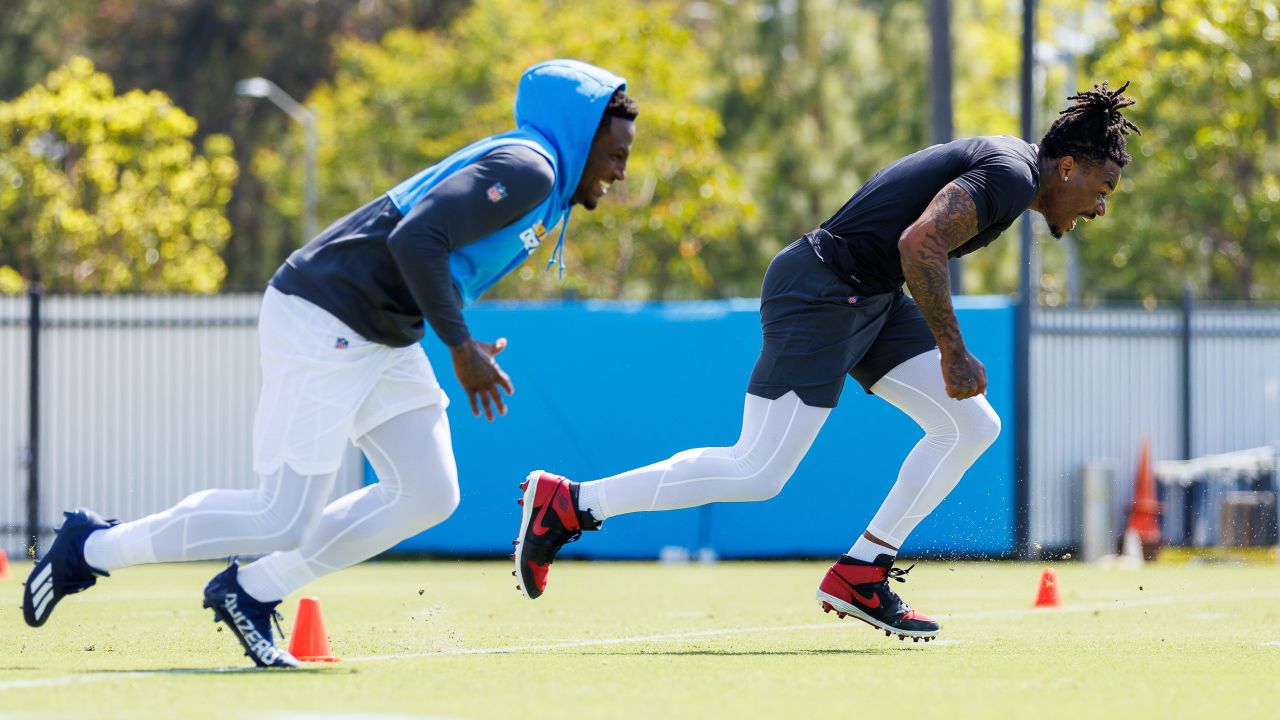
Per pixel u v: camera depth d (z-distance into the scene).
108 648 21.23
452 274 17.39
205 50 144.75
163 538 17.53
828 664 18.88
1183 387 54.06
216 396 52.06
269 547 17.55
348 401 17.39
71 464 51.97
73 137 101.19
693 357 50.03
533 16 114.25
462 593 34.97
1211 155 92.00
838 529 50.22
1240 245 95.94
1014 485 51.16
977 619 27.06
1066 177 20.39
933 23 54.50
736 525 50.47
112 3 142.75
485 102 119.31
